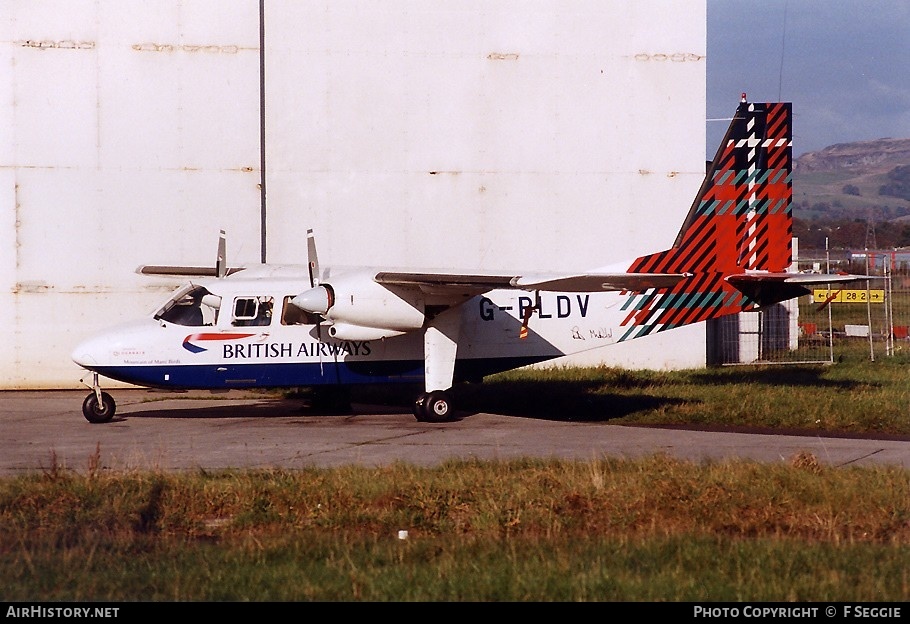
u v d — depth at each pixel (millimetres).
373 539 12609
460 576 10867
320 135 31953
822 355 37656
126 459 17953
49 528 12852
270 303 24297
